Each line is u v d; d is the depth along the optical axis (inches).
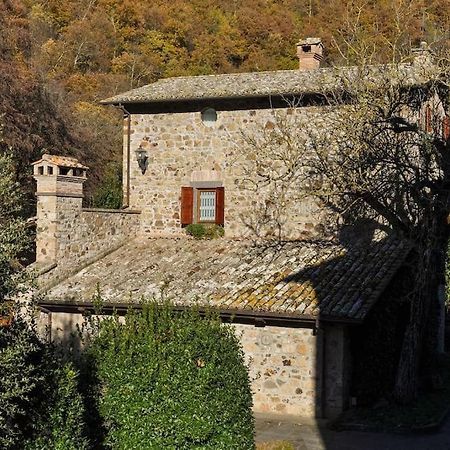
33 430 335.9
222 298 618.8
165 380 396.8
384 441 514.3
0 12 1133.7
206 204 799.1
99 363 411.8
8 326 320.8
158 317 424.5
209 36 1585.9
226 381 409.1
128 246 792.3
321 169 633.6
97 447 407.5
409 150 638.5
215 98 769.6
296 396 598.2
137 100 800.9
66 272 719.1
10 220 318.7
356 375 602.9
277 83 776.3
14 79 1059.9
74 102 1525.6
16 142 1018.1
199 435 393.4
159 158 815.1
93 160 1301.7
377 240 699.4
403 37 737.0
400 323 648.4
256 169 756.6
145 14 1780.3
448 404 603.8
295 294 607.5
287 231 754.2
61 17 1833.2
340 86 684.7
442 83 625.3
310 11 1362.0
